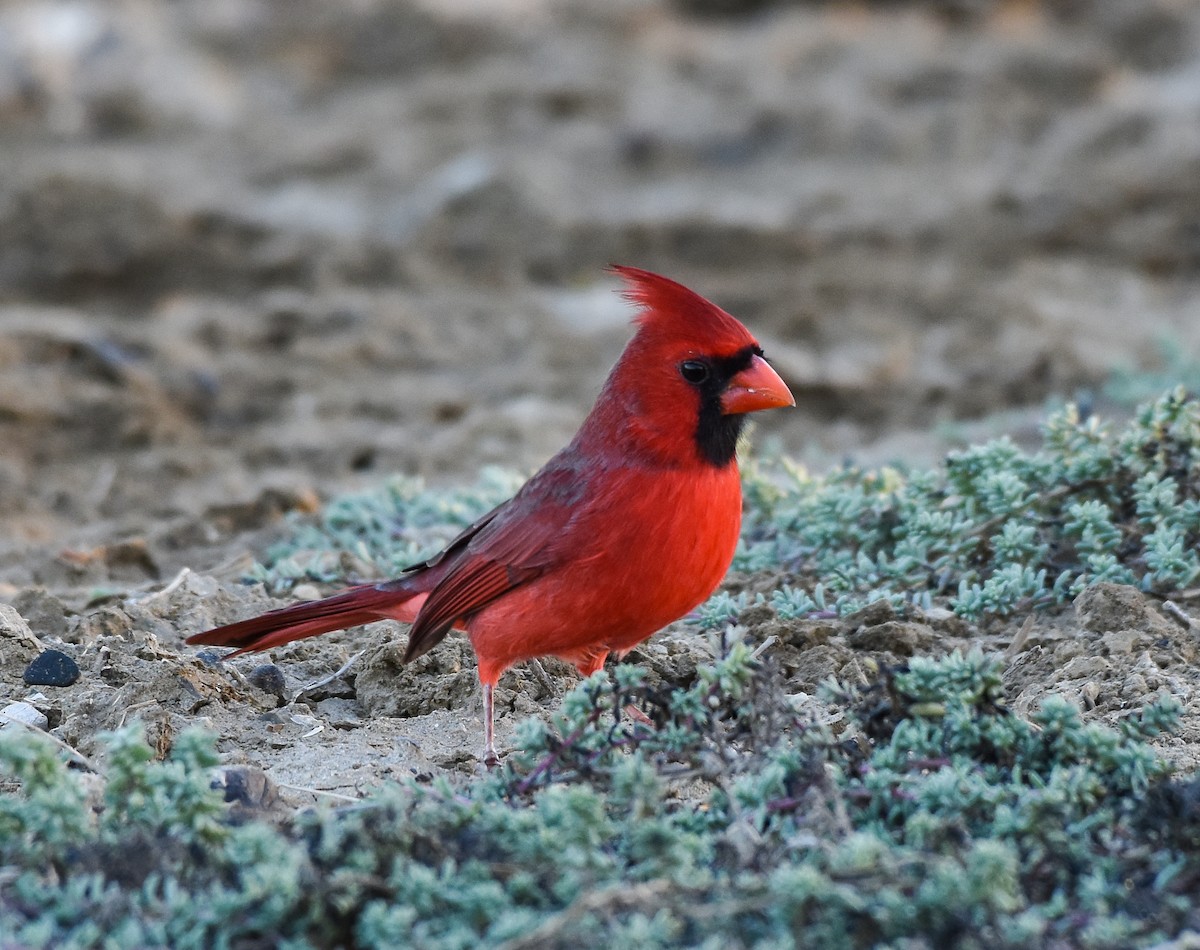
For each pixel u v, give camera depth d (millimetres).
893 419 16969
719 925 5488
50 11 30422
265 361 18391
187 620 9625
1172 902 5691
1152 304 20938
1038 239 23172
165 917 5652
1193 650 8461
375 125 28484
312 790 7379
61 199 22266
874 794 6332
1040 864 5902
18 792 7191
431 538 11156
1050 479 9844
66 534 13273
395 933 5496
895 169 26219
